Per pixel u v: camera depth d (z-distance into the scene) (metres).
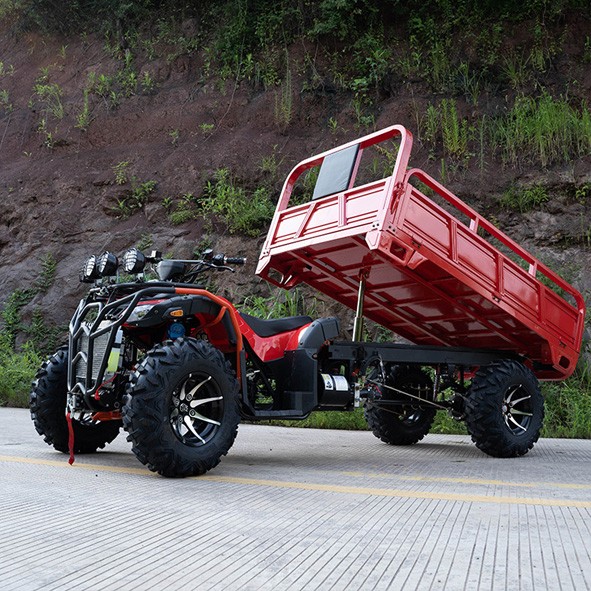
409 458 5.26
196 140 13.19
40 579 2.05
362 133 12.43
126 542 2.48
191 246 11.77
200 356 4.14
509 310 5.50
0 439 5.81
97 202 12.85
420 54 13.11
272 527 2.75
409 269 5.14
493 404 5.41
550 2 12.86
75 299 12.03
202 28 14.99
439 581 2.08
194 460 4.03
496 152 11.55
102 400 4.32
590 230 10.39
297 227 5.61
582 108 11.83
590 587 2.05
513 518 3.00
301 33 13.92
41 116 14.54
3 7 16.91
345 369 5.27
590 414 7.94
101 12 15.95
